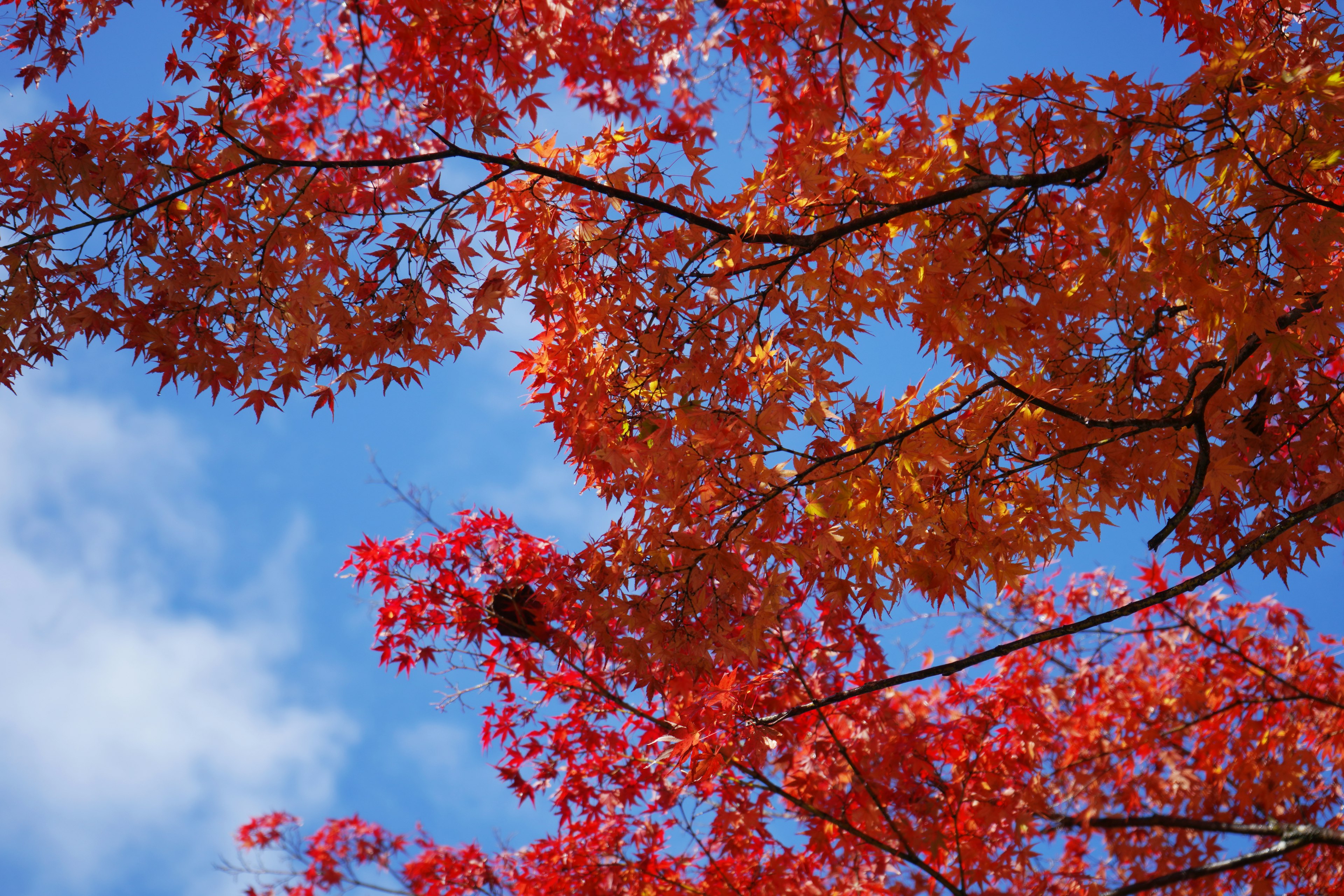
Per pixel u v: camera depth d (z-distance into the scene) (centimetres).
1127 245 377
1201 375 428
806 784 637
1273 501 448
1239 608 795
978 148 418
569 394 475
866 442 437
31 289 422
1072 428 450
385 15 387
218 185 427
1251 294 365
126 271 426
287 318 439
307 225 423
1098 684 784
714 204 463
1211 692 766
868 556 438
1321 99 323
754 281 464
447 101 406
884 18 411
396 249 426
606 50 419
